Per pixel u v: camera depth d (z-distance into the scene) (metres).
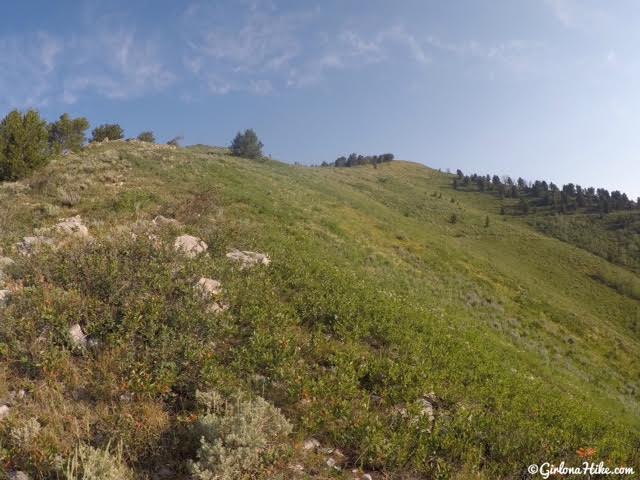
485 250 62.09
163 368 6.41
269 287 10.85
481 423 6.94
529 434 7.01
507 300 28.81
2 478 4.40
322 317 10.08
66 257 9.12
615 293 59.44
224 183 26.08
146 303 7.82
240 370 7.03
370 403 7.07
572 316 31.81
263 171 43.44
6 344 6.30
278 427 5.50
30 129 25.64
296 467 5.23
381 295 13.57
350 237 24.16
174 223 14.34
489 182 155.38
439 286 22.86
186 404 6.09
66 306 7.29
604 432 9.16
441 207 98.31
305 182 49.03
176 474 4.88
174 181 23.59
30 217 14.91
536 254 72.38
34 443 4.74
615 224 100.19
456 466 5.91
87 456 4.57
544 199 131.00
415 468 5.64
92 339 6.96
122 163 26.44
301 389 6.68
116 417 5.39
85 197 17.95
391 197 94.62
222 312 8.47
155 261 9.75
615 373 23.77
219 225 15.84
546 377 14.80
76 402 5.73
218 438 5.03
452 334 12.45
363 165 173.88
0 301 7.35
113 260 9.01
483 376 9.80
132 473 4.65
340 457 5.68
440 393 7.96
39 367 6.10
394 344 9.69
